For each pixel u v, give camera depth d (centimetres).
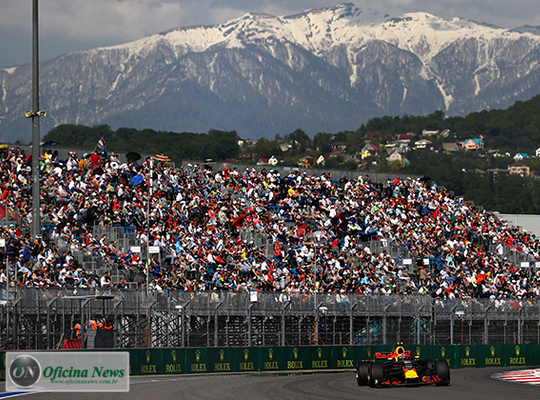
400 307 12638
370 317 12550
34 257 11750
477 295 16250
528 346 12356
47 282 11206
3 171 13962
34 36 12388
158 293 10838
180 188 15788
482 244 19200
